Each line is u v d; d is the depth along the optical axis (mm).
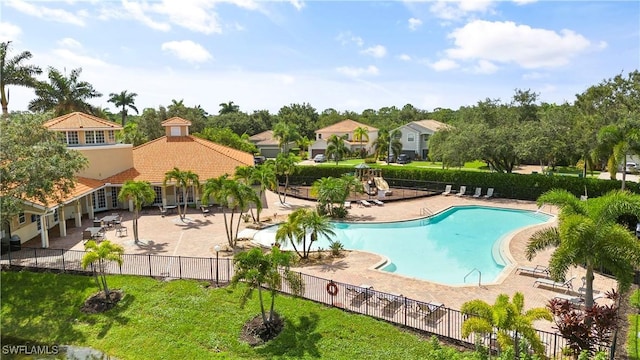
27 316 18375
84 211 35875
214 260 23328
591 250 14883
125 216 35406
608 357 12742
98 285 20516
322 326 16188
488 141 45812
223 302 18453
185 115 78312
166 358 15164
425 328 15625
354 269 22188
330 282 18141
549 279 20250
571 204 16078
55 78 54125
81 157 24547
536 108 57625
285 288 19375
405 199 42906
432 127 82500
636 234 22953
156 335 16547
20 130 22750
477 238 30625
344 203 37562
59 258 23500
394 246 28609
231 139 62625
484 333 13141
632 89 52250
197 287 19875
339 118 114312
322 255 25047
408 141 83000
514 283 19938
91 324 17625
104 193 37281
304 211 24688
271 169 39219
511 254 24641
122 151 38156
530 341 12102
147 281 20688
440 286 19641
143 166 39531
